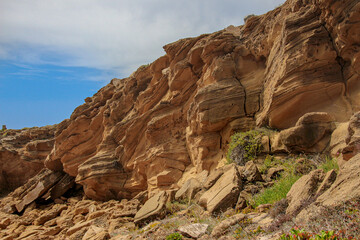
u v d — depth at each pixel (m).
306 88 10.56
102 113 25.78
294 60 10.78
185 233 6.54
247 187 8.21
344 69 10.29
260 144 11.18
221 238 5.45
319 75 10.47
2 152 34.97
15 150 35.28
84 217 16.72
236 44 15.30
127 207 12.02
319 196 5.23
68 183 26.42
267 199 7.27
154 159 17.72
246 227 5.84
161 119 18.23
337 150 8.49
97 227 10.59
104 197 21.16
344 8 9.42
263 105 12.82
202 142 14.52
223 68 14.70
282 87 11.08
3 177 34.78
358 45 9.47
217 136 14.37
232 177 8.33
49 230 15.21
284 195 7.02
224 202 7.67
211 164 14.09
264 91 13.00
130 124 21.47
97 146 25.42
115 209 14.04
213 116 13.75
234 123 13.32
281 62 11.38
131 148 20.25
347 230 3.84
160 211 9.12
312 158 9.24
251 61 14.70
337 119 9.90
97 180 20.89
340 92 10.28
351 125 6.54
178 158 16.72
